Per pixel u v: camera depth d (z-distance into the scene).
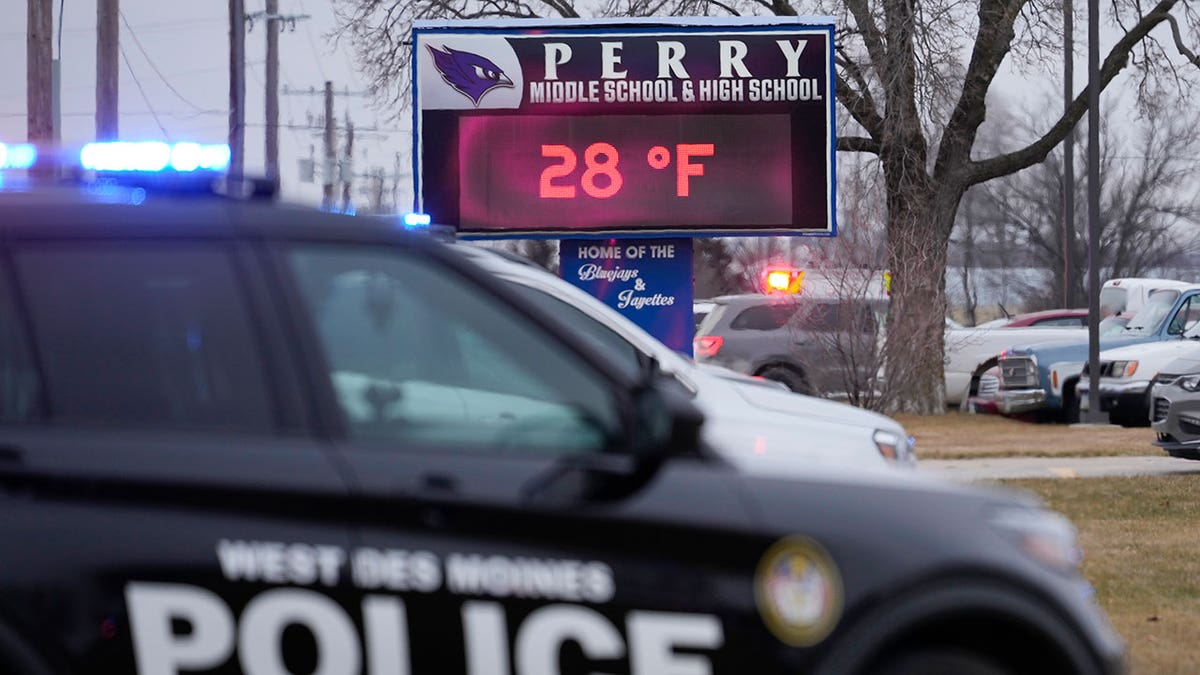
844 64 61.22
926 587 9.74
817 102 41.50
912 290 43.84
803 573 9.67
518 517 9.59
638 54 41.44
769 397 18.31
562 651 9.58
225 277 10.12
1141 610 19.86
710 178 41.47
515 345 10.34
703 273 114.81
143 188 10.72
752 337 54.59
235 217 10.28
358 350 10.38
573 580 9.59
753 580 9.64
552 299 18.22
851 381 43.75
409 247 10.48
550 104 41.38
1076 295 132.75
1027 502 10.61
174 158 11.33
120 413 9.87
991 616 9.79
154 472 9.59
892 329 43.69
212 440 9.77
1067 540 10.48
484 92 41.28
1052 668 10.03
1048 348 55.69
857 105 60.62
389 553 9.53
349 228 10.44
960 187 63.88
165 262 10.15
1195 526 27.16
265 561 9.50
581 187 41.41
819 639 9.63
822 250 44.75
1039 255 137.50
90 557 9.44
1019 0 63.19
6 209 10.26
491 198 41.34
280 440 9.80
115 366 9.95
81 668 9.38
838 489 9.95
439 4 63.72
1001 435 47.75
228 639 9.46
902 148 59.22
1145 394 51.22
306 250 10.30
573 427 10.09
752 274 68.19
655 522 9.64
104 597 9.42
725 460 10.05
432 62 41.28
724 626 9.60
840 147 61.75
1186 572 22.53
